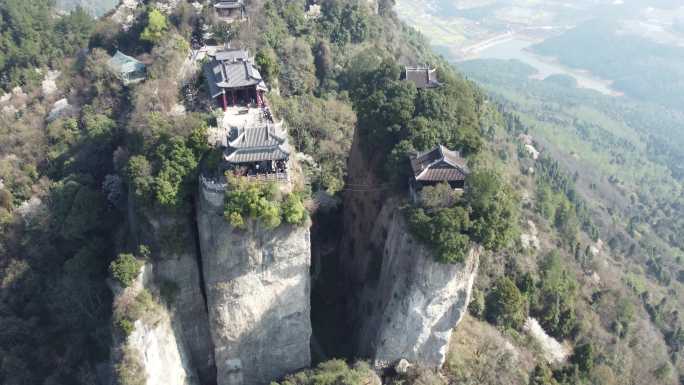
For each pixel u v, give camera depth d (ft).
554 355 278.87
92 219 240.12
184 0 364.38
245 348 221.87
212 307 210.38
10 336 244.22
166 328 209.15
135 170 204.54
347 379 211.00
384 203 238.07
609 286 371.15
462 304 210.18
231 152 197.98
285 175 203.62
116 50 354.33
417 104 252.01
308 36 406.00
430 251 198.90
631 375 312.50
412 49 510.99
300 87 364.99
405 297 210.38
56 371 239.09
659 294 435.94
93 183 262.06
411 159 223.71
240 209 189.57
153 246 205.67
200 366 235.40
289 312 218.59
